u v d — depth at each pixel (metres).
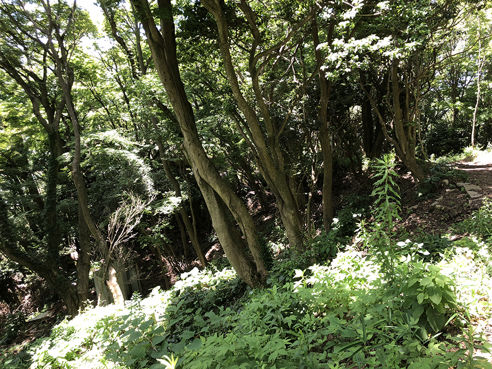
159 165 18.67
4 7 14.49
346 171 18.08
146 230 17.70
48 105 17.30
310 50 11.55
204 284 8.50
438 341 2.28
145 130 15.02
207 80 12.04
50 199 15.62
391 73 10.04
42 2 14.54
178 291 8.52
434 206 9.06
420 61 10.64
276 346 2.22
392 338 2.08
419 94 11.50
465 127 20.73
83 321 8.01
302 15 8.49
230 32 9.39
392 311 2.39
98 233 14.43
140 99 13.25
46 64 16.11
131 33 17.27
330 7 7.87
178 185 17.25
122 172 15.82
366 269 3.66
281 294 3.63
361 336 2.21
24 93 17.58
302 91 9.91
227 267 11.49
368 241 2.85
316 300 3.26
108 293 14.10
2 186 17.14
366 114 14.95
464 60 17.06
